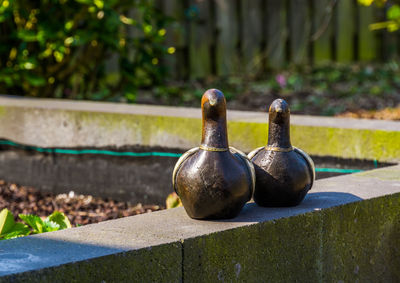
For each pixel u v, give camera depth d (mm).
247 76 11031
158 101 8586
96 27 6496
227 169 2535
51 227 2980
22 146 5250
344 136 4008
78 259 2086
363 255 2914
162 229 2449
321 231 2740
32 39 6184
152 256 2238
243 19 11086
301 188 2760
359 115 7027
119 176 4789
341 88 9891
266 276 2572
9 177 5395
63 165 5055
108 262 2135
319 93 9469
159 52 7332
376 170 3541
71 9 6473
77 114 4891
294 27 11477
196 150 2637
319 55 11711
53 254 2139
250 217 2621
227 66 11008
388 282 3035
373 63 11898
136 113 4645
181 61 10492
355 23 11773
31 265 2023
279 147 2783
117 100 7926
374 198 2930
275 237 2582
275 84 10188
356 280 2895
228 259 2447
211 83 10250
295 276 2668
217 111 2551
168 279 2289
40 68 6836
